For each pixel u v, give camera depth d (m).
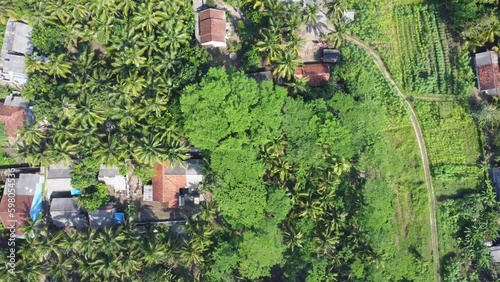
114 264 50.31
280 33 52.75
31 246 50.84
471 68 54.81
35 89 53.34
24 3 53.81
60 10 52.88
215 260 50.44
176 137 51.78
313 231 51.59
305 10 54.59
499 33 52.16
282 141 50.66
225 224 54.12
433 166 55.03
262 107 48.91
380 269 50.94
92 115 51.84
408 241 54.72
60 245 51.56
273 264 50.69
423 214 54.78
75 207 54.38
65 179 55.03
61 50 54.91
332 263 51.09
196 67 52.84
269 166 50.66
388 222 51.97
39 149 52.84
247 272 50.00
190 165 54.69
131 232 52.16
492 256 53.12
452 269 53.12
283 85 54.66
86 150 52.53
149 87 52.03
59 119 52.06
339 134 50.22
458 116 55.06
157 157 51.03
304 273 50.38
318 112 50.81
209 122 47.78
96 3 52.50
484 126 54.50
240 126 48.31
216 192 49.50
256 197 49.16
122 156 51.91
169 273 52.66
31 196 54.44
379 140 54.06
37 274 51.38
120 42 53.22
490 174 54.34
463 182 54.59
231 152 48.75
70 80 52.66
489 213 52.91
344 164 51.00
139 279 51.50
